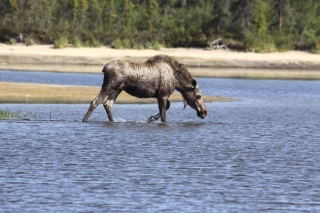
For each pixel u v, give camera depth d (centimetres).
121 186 4869
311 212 4341
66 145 6412
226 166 5656
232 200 4572
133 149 6306
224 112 9888
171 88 8094
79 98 10900
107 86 7881
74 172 5275
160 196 4622
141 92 7956
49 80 14112
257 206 4444
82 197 4550
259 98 12450
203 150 6381
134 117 8850
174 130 7619
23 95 10831
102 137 6925
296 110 10494
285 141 7094
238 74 18300
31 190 4694
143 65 7956
